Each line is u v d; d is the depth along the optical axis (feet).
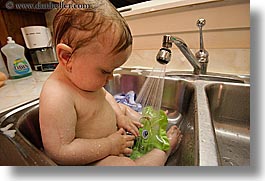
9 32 3.20
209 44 2.32
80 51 1.16
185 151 1.54
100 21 1.14
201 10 2.22
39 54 3.30
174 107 2.27
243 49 2.14
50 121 1.17
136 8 2.67
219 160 0.83
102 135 1.50
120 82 2.71
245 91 1.86
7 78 2.74
